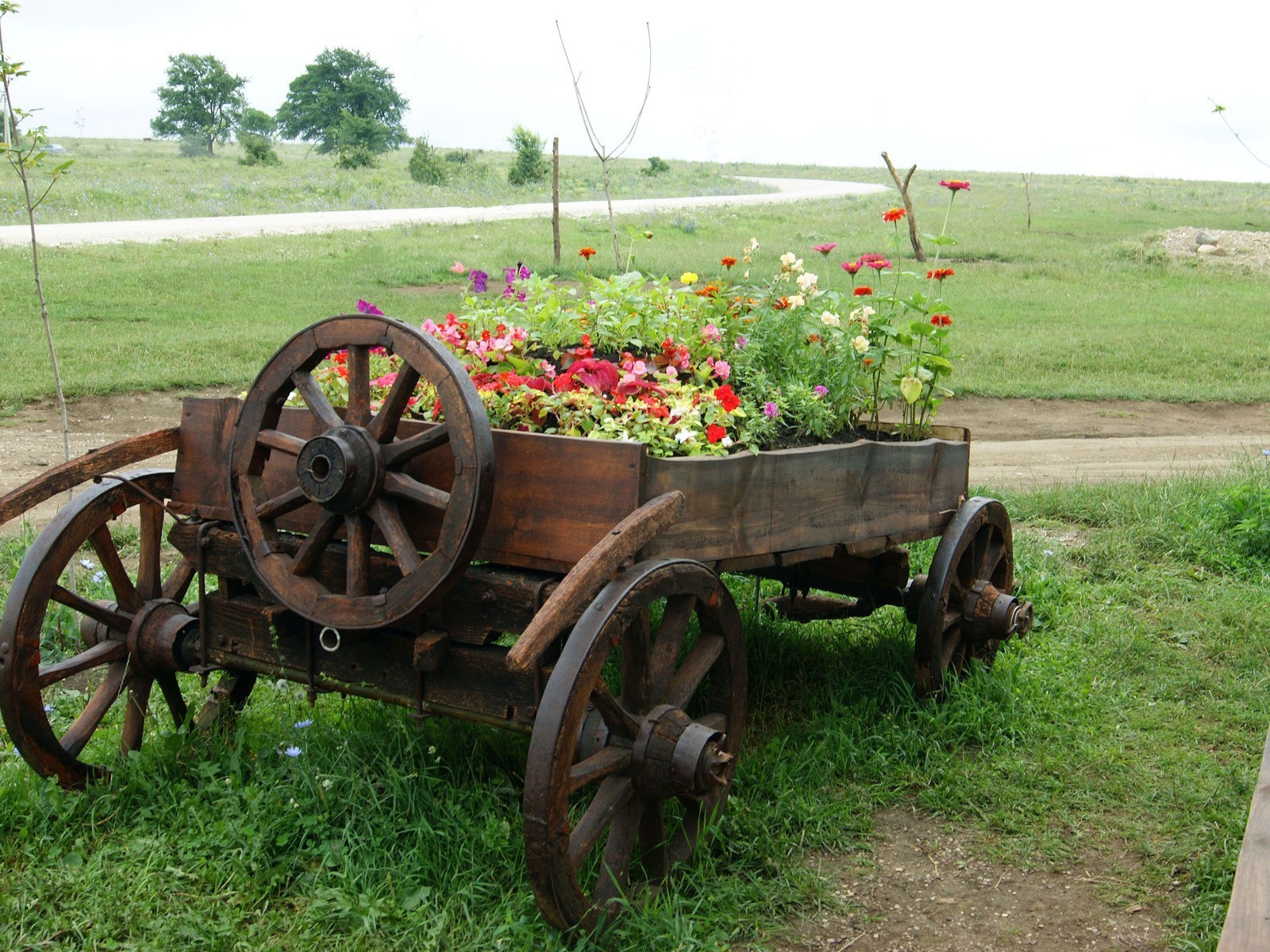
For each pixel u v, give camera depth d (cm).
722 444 347
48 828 313
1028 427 1112
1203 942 286
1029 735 405
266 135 10225
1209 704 436
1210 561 620
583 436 341
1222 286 2111
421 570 281
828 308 479
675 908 284
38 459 855
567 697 255
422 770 326
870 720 407
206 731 366
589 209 3619
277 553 313
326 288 1764
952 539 416
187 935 267
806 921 298
